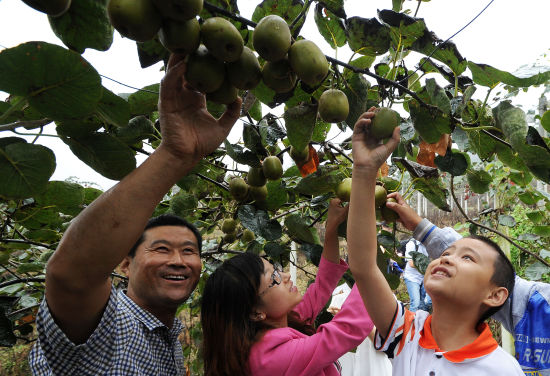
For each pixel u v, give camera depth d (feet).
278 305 5.15
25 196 3.27
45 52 2.51
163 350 4.60
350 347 4.89
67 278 2.91
